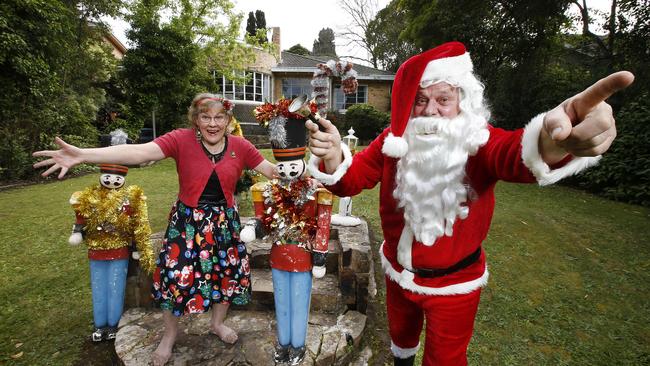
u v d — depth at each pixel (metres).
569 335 2.69
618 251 4.20
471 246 1.57
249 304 2.71
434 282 1.59
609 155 7.09
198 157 2.04
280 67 18.05
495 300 3.12
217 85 14.91
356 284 2.68
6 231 4.59
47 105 8.73
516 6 9.05
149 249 2.43
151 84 11.55
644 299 3.21
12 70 7.95
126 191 2.39
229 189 2.11
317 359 2.16
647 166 6.45
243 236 2.02
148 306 2.72
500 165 1.30
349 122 15.48
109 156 1.81
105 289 2.45
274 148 1.98
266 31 14.98
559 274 3.62
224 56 14.73
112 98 13.97
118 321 2.53
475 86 1.48
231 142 2.14
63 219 5.09
